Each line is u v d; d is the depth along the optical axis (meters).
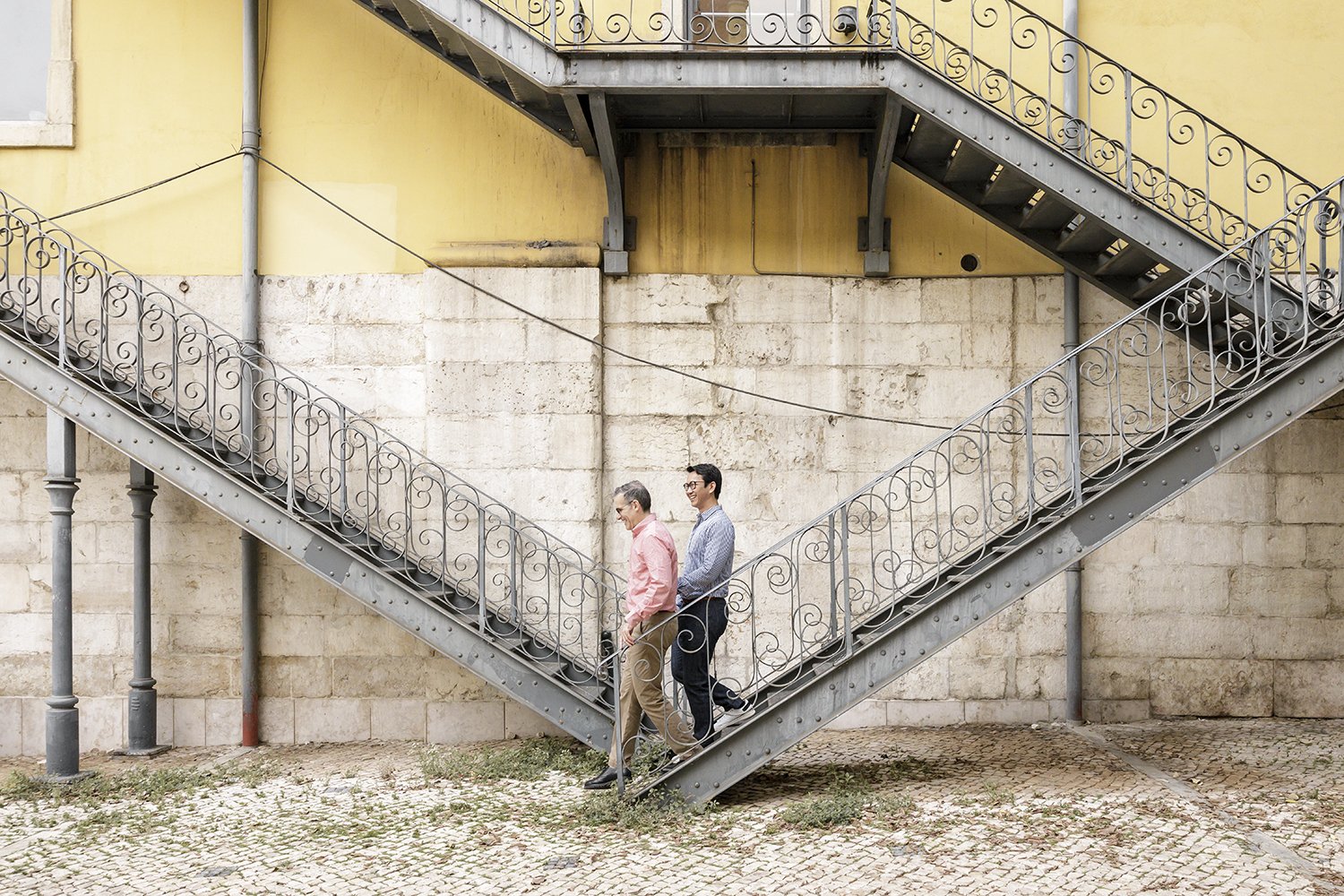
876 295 7.25
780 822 4.92
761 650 7.10
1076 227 6.45
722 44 7.04
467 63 7.07
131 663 7.16
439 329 7.15
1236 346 6.75
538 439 7.11
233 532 7.21
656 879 4.21
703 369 7.23
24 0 7.40
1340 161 7.21
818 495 7.18
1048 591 7.20
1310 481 7.17
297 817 5.26
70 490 6.16
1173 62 7.26
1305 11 7.28
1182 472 5.29
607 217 7.22
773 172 7.29
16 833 5.07
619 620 6.77
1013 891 3.97
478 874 4.33
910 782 5.58
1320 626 7.13
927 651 5.28
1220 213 7.08
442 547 6.41
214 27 7.32
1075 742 6.49
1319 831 4.60
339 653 7.17
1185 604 7.18
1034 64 7.21
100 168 7.28
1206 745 6.36
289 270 7.28
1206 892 3.91
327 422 6.21
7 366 6.00
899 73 5.97
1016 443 7.17
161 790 5.80
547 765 6.25
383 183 7.30
